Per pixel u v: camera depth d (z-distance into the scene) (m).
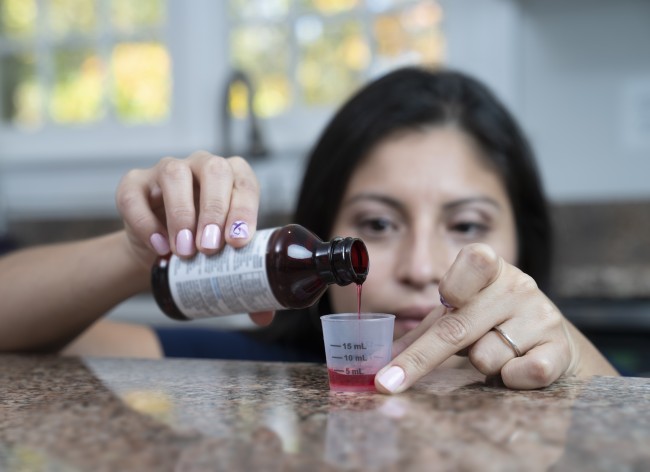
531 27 2.36
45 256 0.99
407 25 2.57
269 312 0.84
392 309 1.16
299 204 1.30
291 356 1.42
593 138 2.32
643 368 1.77
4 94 2.93
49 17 2.88
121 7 2.82
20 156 2.87
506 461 0.41
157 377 0.74
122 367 0.82
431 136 1.18
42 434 0.49
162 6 2.79
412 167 1.17
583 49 2.31
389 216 1.18
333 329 0.65
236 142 2.66
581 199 2.35
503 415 0.52
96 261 0.92
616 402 0.56
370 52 2.62
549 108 2.36
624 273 1.89
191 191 0.75
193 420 0.52
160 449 0.44
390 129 1.17
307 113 2.68
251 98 2.26
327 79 2.69
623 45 2.28
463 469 0.39
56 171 2.80
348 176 1.20
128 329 1.29
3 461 0.43
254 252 0.70
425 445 0.44
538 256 1.37
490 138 1.20
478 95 1.24
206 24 2.74
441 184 1.16
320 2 2.66
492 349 0.65
